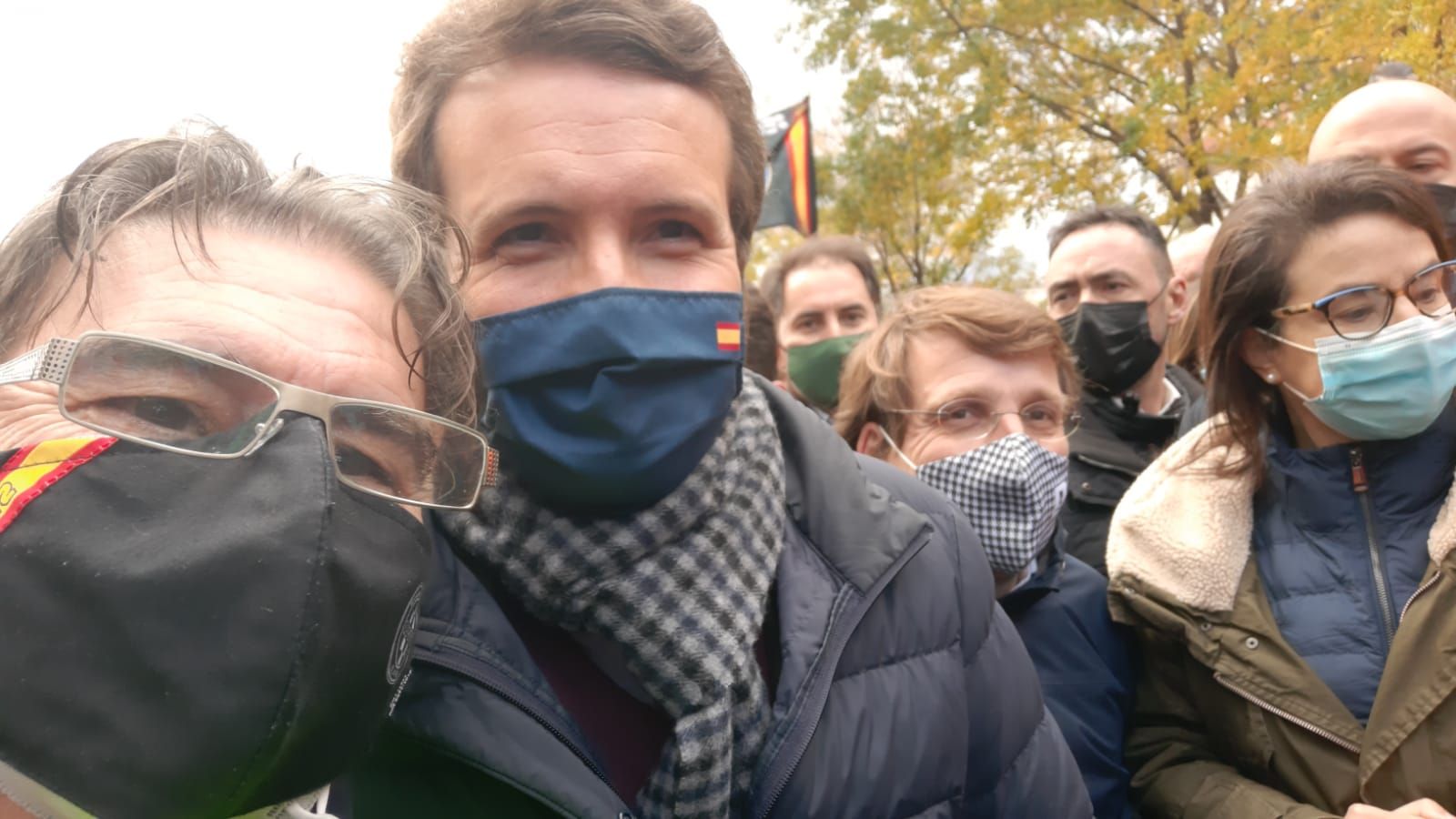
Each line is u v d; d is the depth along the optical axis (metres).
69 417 0.78
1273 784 1.77
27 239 0.90
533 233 1.15
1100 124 10.74
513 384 1.13
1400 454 1.81
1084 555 2.99
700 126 1.17
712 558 1.18
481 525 1.17
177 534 0.73
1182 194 9.76
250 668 0.71
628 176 1.10
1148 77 9.90
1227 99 8.49
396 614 0.84
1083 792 1.51
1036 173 11.12
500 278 1.14
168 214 0.89
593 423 1.11
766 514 1.27
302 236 0.95
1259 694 1.75
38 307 0.89
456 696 1.07
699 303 1.15
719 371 1.18
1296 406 1.98
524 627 1.21
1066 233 3.87
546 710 1.09
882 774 1.19
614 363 1.11
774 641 1.28
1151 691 2.00
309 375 0.87
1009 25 10.86
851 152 12.91
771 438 1.35
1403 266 1.78
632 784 1.17
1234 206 2.06
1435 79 4.48
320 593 0.75
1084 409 3.31
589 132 1.10
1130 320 3.54
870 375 2.41
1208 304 2.03
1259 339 1.96
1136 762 2.00
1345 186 1.84
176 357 0.82
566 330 1.10
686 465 1.16
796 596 1.25
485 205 1.13
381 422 0.92
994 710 1.39
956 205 12.27
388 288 0.99
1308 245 1.84
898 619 1.30
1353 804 1.60
